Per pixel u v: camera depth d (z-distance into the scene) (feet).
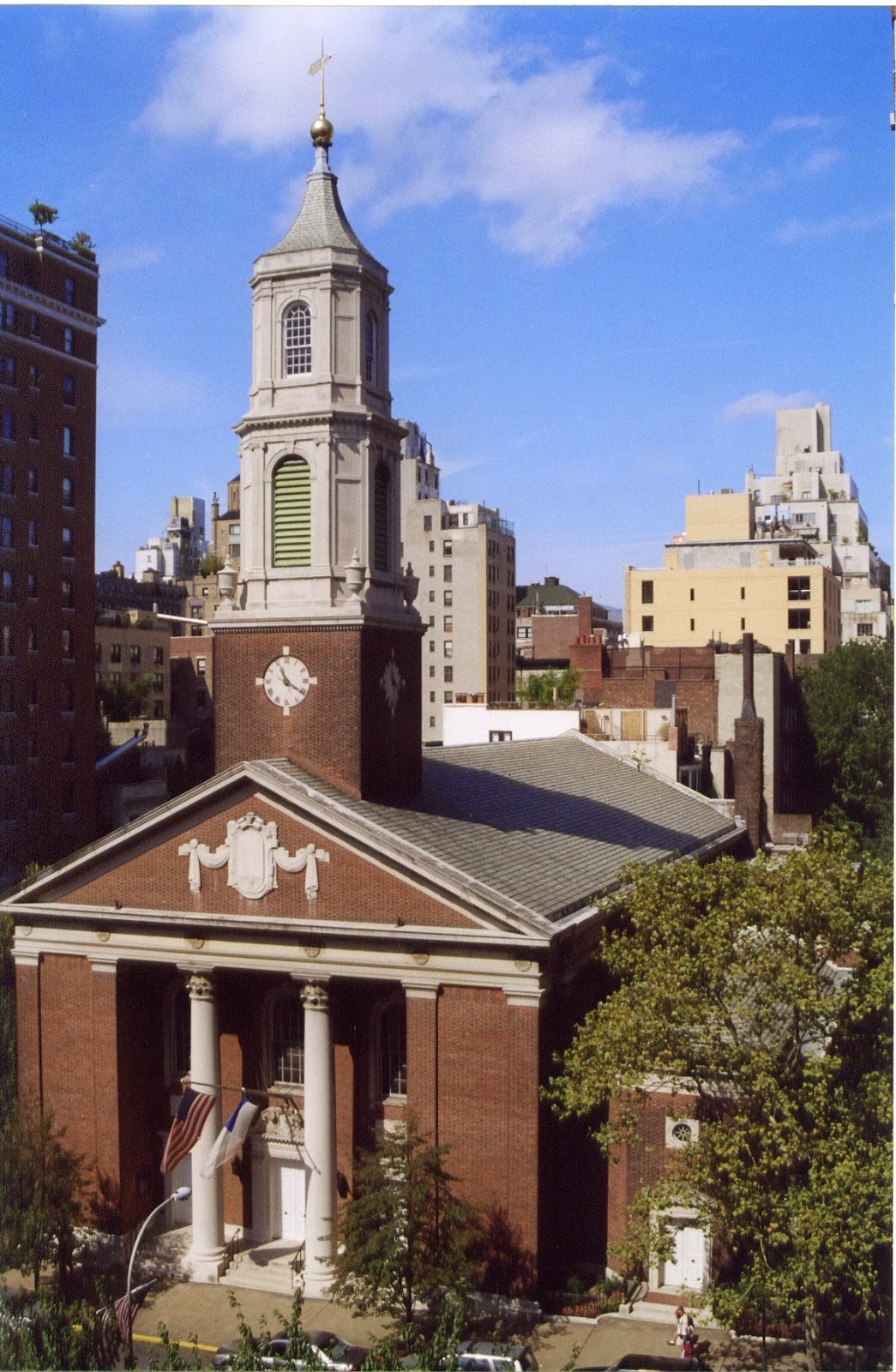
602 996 134.21
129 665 427.74
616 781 206.28
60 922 134.10
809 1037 100.22
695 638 429.79
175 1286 125.08
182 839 128.57
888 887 95.96
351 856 121.19
